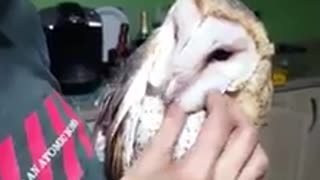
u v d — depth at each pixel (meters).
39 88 0.39
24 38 0.42
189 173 0.38
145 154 0.40
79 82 1.53
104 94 0.50
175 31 0.46
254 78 0.44
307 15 2.57
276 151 1.94
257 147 0.41
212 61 0.44
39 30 0.44
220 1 0.45
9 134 0.36
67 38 1.58
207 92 0.43
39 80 0.40
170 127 0.41
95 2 1.95
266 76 0.45
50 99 0.39
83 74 1.56
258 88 0.45
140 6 2.03
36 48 0.43
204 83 0.44
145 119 0.43
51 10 1.62
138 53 0.47
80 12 1.63
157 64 0.45
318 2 2.59
